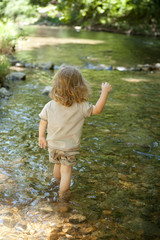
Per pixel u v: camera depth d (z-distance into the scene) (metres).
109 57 9.80
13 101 4.87
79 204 2.38
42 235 2.01
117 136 3.74
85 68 7.89
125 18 18.95
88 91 2.46
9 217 2.18
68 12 7.57
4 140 3.44
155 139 3.70
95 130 3.89
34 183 2.65
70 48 11.09
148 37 17.42
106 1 8.10
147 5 18.30
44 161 3.05
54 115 2.43
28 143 3.42
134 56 10.30
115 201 2.44
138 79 6.99
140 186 2.67
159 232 2.10
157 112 4.71
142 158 3.20
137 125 4.14
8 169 2.84
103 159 3.13
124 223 2.18
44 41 12.43
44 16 20.81
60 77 2.35
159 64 8.64
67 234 2.03
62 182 2.51
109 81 6.61
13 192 2.50
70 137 2.43
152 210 2.34
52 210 2.29
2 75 5.86
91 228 2.10
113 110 4.71
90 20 19.36
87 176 2.80
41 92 5.47
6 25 9.49
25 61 8.16
